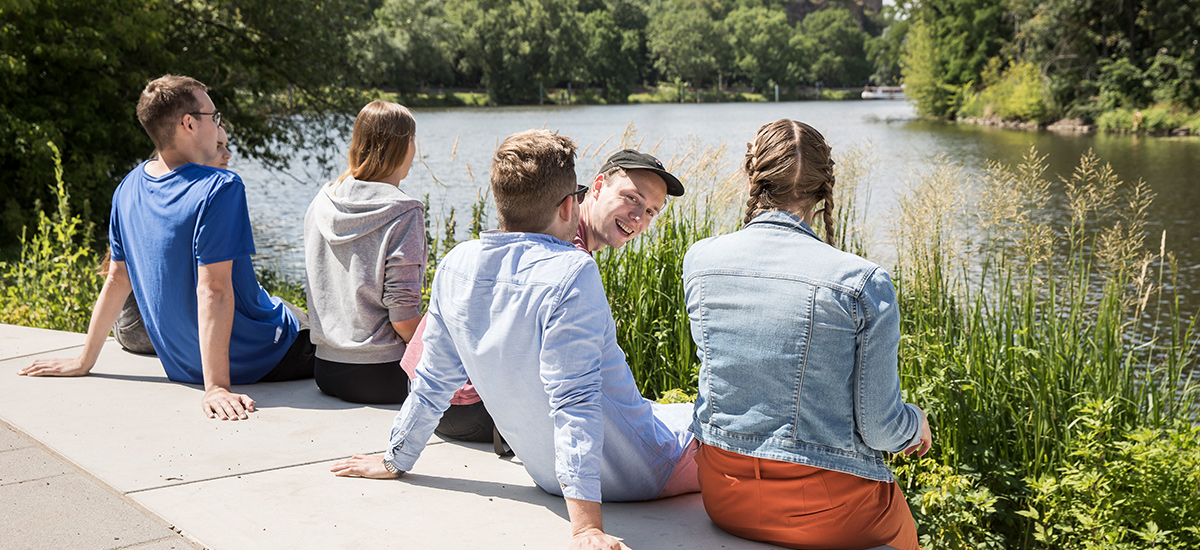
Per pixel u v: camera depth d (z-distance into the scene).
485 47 97.00
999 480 3.74
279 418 2.97
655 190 2.56
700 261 2.01
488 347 2.01
